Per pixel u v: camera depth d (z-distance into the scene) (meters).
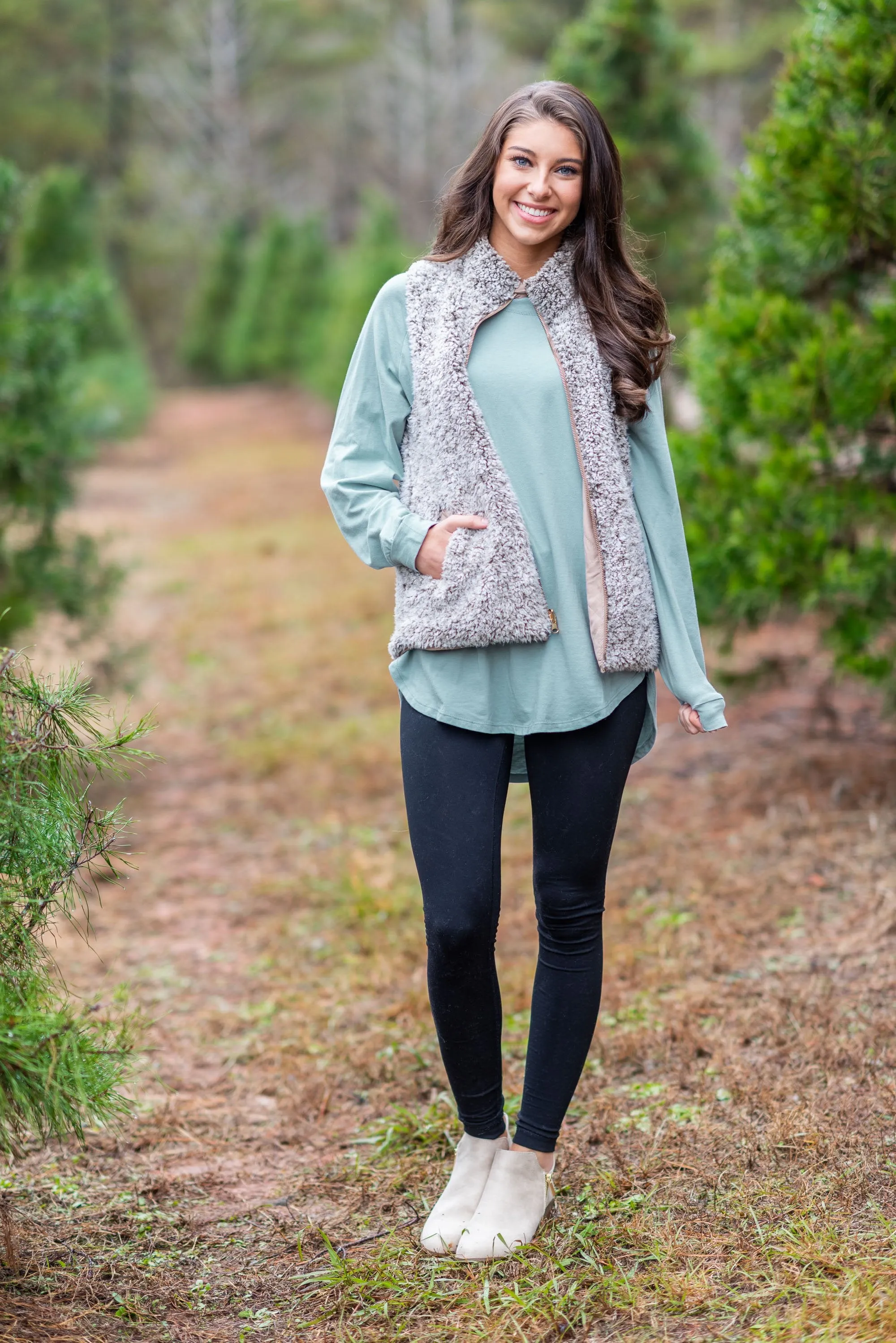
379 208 23.81
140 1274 2.56
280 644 9.42
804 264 5.16
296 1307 2.45
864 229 4.77
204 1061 3.71
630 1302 2.35
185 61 47.69
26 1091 2.11
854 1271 2.32
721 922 4.19
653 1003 3.70
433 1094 3.37
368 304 22.73
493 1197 2.57
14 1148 2.26
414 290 2.56
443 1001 2.52
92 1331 2.33
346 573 11.76
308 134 52.88
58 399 7.27
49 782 2.32
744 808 5.27
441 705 2.50
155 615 10.59
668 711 7.10
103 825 2.41
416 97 47.00
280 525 14.65
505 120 2.51
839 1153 2.77
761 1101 3.03
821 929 4.05
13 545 7.13
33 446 6.71
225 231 38.19
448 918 2.44
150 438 24.20
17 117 34.19
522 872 4.98
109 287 7.33
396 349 2.56
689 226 10.27
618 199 2.57
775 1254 2.43
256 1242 2.71
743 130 5.21
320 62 46.50
